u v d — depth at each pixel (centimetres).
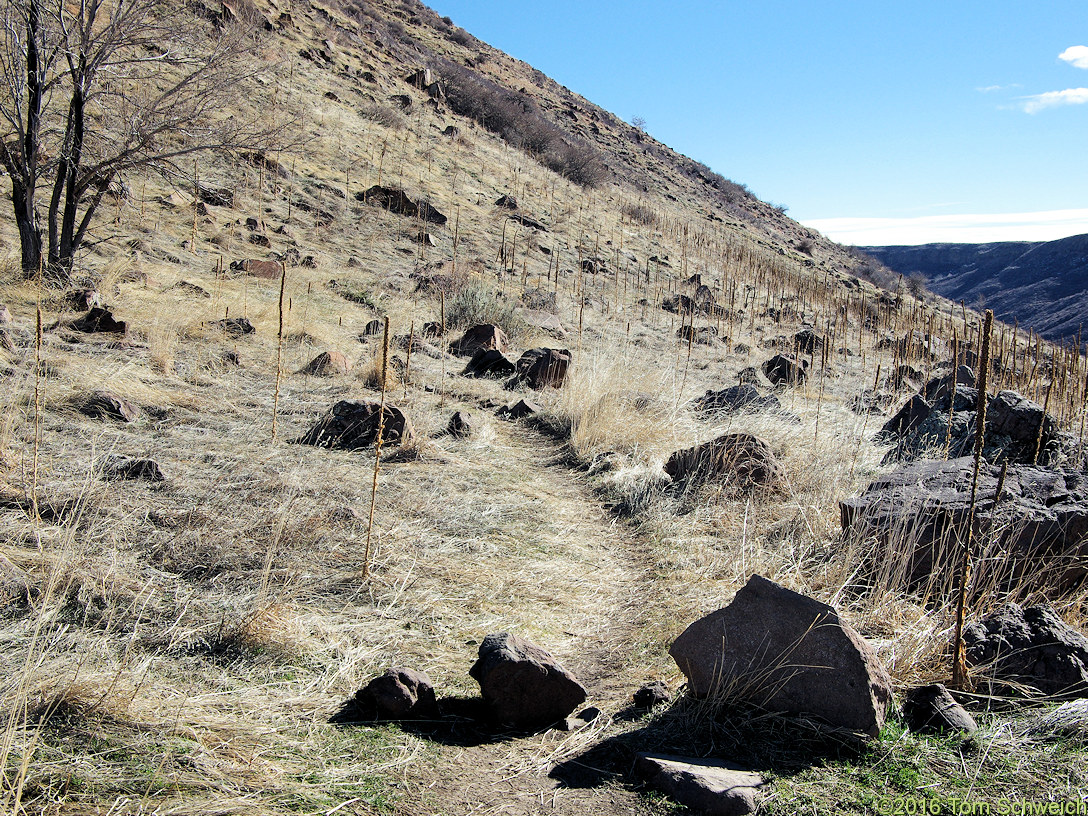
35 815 228
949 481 512
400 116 2878
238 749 278
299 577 426
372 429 674
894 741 299
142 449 579
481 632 402
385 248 1762
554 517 580
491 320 1333
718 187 6316
